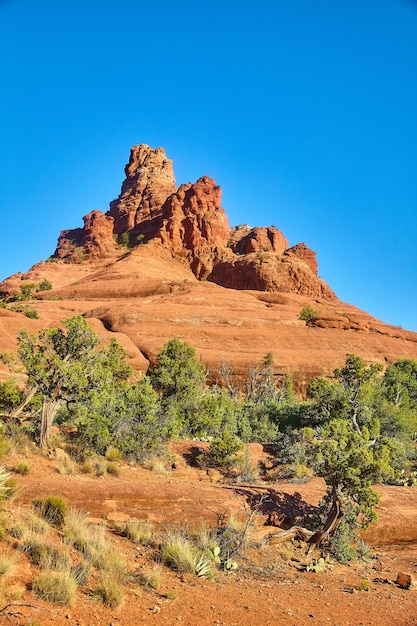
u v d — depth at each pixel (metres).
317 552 10.75
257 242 127.81
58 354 14.23
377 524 12.88
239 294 66.56
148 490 11.25
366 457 11.18
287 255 108.56
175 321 52.62
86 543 7.58
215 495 12.18
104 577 6.59
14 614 5.10
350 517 11.51
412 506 14.59
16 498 8.83
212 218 129.12
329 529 10.98
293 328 54.38
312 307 67.44
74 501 9.88
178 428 16.95
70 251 137.25
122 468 13.86
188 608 6.52
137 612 6.05
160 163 165.25
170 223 125.88
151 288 71.12
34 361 13.46
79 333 14.30
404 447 20.30
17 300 82.19
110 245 132.50
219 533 10.18
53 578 5.93
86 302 63.47
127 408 15.88
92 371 14.25
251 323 53.97
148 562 8.03
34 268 115.81
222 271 108.44
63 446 13.88
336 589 8.64
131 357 43.56
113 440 14.95
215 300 60.25
